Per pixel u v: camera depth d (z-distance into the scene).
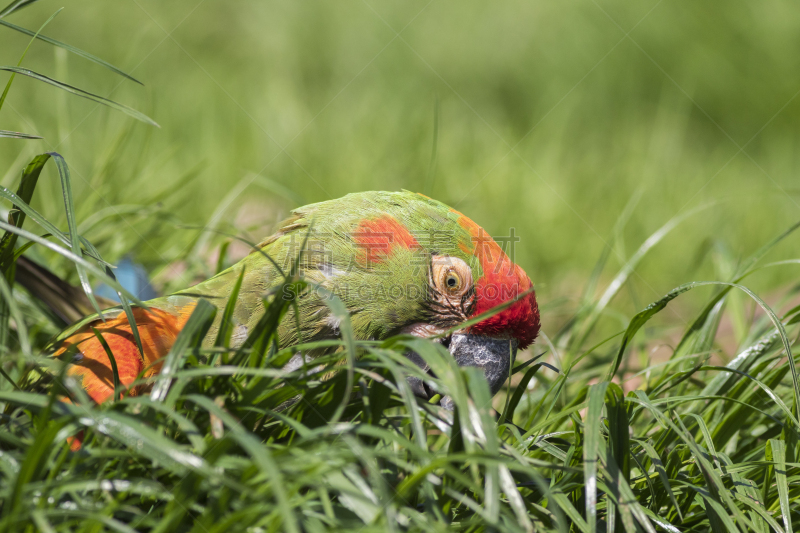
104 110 9.91
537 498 3.45
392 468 3.25
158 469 3.00
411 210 5.00
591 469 2.97
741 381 4.43
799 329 5.88
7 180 7.03
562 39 18.58
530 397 5.16
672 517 3.70
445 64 18.17
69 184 3.45
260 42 18.34
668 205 12.66
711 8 18.06
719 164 15.64
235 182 11.08
